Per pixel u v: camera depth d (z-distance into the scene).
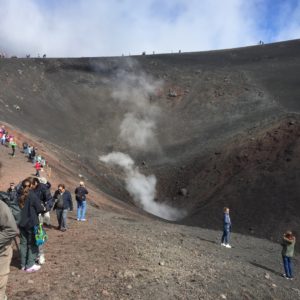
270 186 44.50
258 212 40.53
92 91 99.12
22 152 39.84
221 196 46.19
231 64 110.69
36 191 9.91
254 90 88.56
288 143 52.22
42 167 32.19
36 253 8.73
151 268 10.21
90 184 44.47
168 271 10.29
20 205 8.47
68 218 18.73
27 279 8.09
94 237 13.45
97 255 10.77
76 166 53.53
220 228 38.94
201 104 89.44
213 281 10.55
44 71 101.81
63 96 94.31
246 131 62.53
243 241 27.09
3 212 5.00
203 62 115.44
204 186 54.06
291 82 88.75
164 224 29.03
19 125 69.69
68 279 8.40
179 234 21.50
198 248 17.69
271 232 37.00
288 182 44.22
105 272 9.21
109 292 7.96
